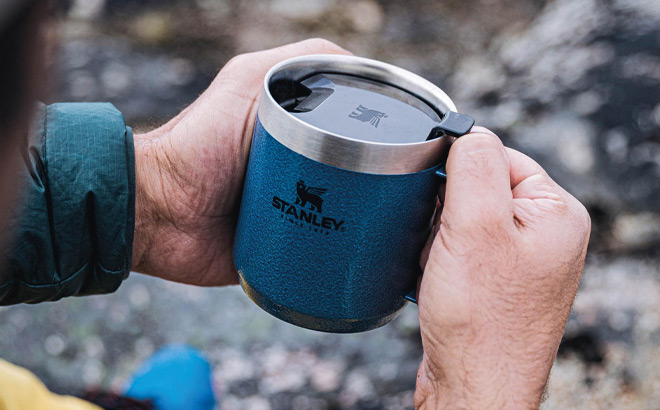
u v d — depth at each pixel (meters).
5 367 0.80
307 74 1.04
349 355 2.40
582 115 2.84
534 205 0.98
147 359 2.42
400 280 0.99
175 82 3.44
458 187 0.90
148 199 1.31
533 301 0.94
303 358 2.40
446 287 0.91
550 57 3.14
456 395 0.93
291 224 0.92
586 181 2.68
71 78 3.29
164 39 3.68
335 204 0.88
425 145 0.88
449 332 0.92
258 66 1.29
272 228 0.94
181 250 1.38
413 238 0.96
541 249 0.94
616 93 2.85
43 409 0.81
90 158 1.15
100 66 3.41
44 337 2.44
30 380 0.81
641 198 2.66
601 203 2.64
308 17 3.92
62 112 1.16
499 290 0.92
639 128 2.76
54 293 1.21
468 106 3.12
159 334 2.48
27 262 1.13
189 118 1.28
